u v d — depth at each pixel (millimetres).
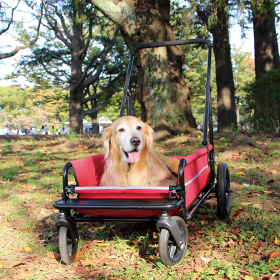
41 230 3818
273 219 3680
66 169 2846
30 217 4277
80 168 3025
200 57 33875
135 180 3244
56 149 10727
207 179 3908
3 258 3064
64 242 2742
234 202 4508
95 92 36938
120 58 30641
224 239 3234
